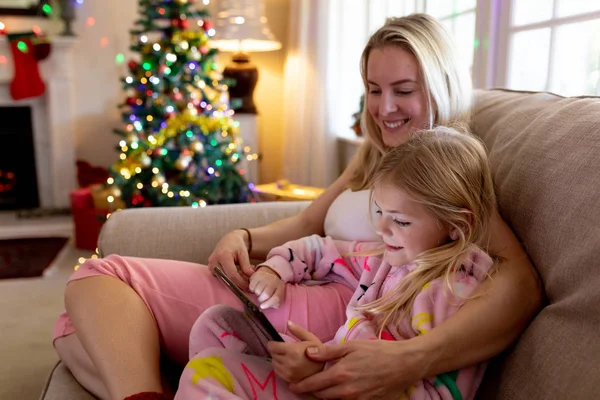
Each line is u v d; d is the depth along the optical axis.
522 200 0.90
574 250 0.75
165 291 1.06
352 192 1.28
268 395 0.80
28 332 2.20
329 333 1.05
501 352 0.83
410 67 1.14
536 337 0.76
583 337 0.69
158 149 2.92
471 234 0.86
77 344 1.05
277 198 2.81
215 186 3.06
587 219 0.75
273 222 1.41
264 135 4.04
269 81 3.97
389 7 2.97
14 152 3.91
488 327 0.79
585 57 1.55
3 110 3.83
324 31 3.29
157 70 3.01
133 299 1.00
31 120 3.89
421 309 0.83
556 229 0.80
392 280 0.94
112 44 3.88
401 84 1.16
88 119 3.95
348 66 3.44
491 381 0.83
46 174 3.99
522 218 0.89
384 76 1.16
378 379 0.74
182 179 3.08
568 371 0.68
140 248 1.32
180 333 1.05
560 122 0.90
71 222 3.77
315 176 3.44
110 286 1.01
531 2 1.80
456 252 0.84
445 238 0.87
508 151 0.99
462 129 1.08
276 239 1.32
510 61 1.90
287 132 3.57
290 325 0.81
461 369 0.81
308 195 2.71
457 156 0.86
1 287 2.69
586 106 0.89
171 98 3.05
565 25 1.63
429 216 0.84
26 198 3.99
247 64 3.56
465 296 0.82
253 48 3.54
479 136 1.15
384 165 0.89
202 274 1.12
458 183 0.84
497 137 1.06
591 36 1.52
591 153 0.79
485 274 0.84
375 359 0.74
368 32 3.22
